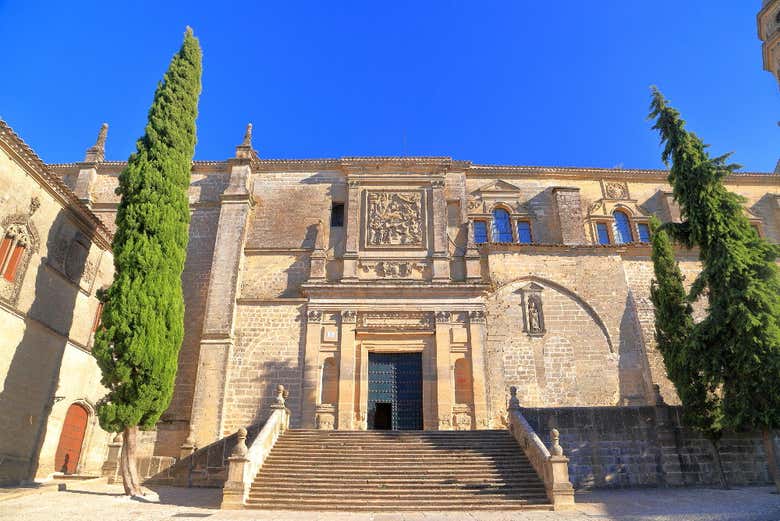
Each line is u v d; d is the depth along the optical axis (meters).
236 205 27.44
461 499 14.48
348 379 24.17
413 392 24.75
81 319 21.36
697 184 18.91
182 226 19.77
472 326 25.09
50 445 19.22
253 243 27.38
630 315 26.31
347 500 14.41
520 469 16.36
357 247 27.03
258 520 12.26
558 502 14.07
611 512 13.23
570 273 27.14
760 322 16.27
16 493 15.15
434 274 26.31
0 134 16.53
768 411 15.89
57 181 19.03
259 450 16.44
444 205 27.91
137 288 17.42
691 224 18.80
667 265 20.86
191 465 19.80
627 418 19.11
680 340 19.50
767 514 12.02
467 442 18.52
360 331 25.20
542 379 24.92
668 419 19.09
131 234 18.16
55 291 19.69
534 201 29.91
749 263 17.20
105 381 16.67
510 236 29.16
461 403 24.06
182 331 18.69
